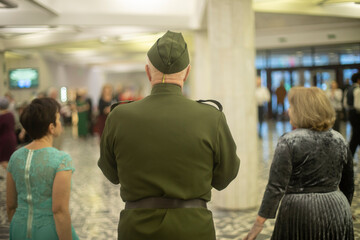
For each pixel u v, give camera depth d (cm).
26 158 200
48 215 195
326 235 190
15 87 1692
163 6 878
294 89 210
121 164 157
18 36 1201
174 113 156
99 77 3083
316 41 1348
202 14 706
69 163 200
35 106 205
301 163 195
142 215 150
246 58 481
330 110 199
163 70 160
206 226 152
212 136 157
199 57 917
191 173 152
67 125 2039
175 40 163
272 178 196
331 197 194
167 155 151
